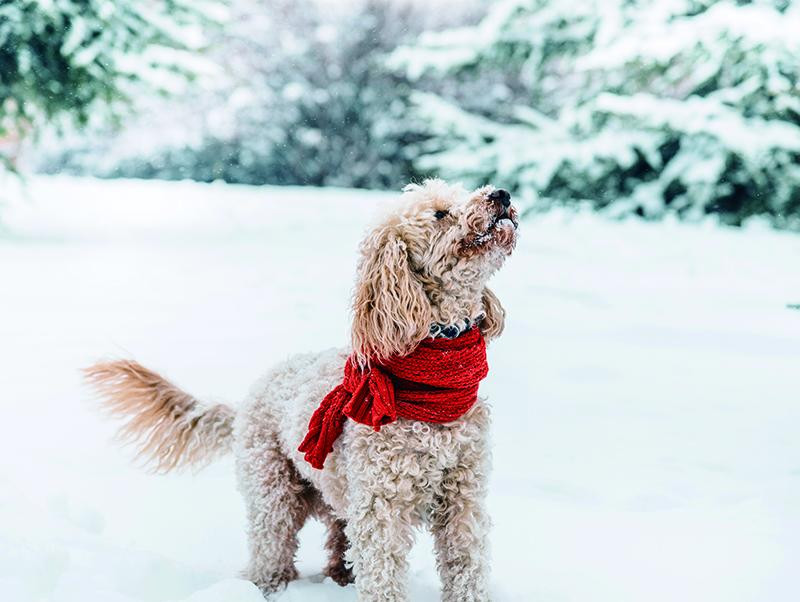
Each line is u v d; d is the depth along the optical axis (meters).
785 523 2.05
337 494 1.76
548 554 1.96
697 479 2.34
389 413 1.62
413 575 1.89
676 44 7.86
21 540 1.81
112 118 6.66
